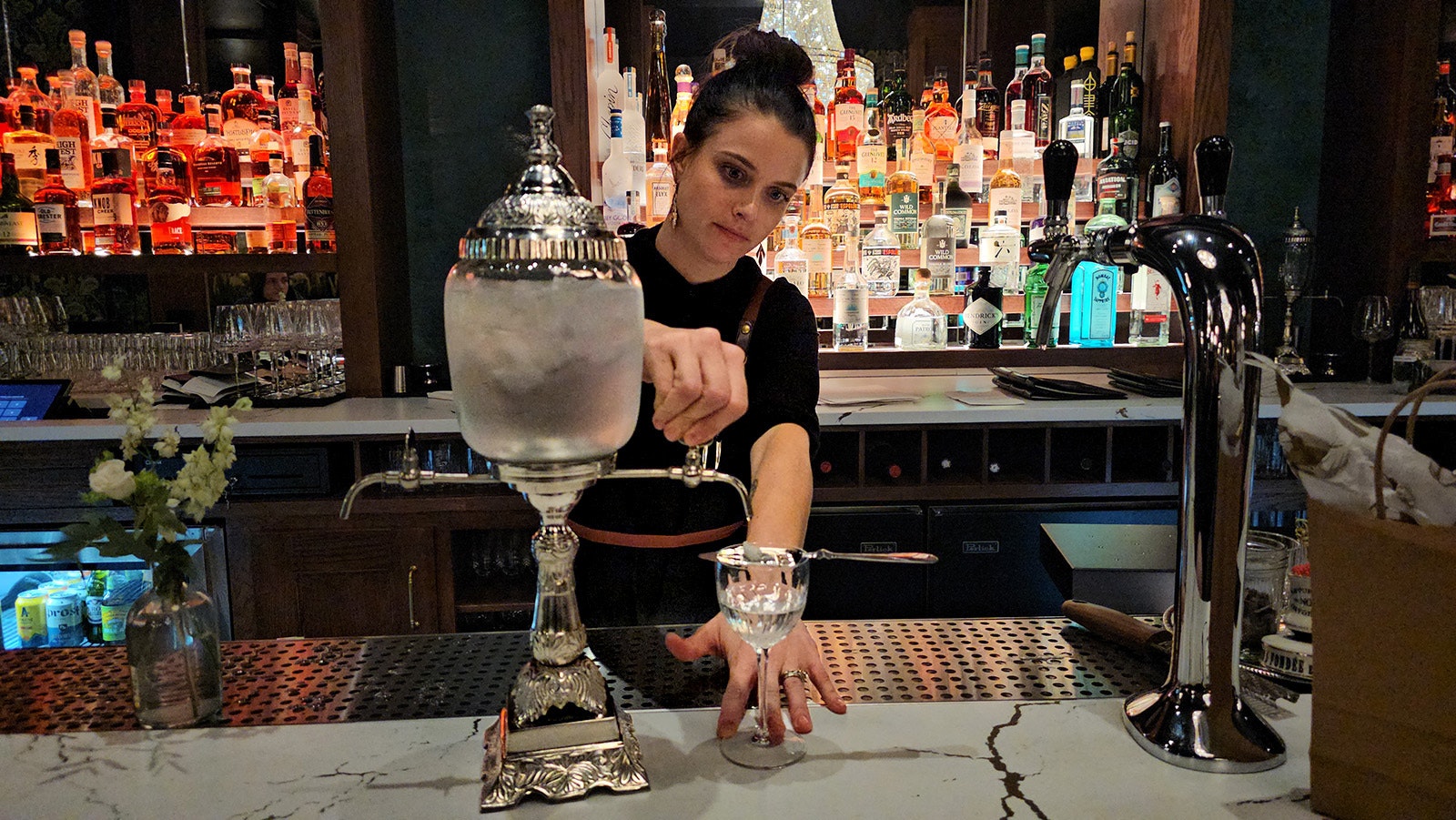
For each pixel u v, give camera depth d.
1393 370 2.64
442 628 2.37
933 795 0.69
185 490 0.82
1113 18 2.95
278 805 0.68
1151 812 0.67
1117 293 2.73
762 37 1.27
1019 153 2.73
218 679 0.85
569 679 0.72
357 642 1.04
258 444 2.27
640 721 0.82
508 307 0.55
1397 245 2.68
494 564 2.51
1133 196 2.72
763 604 0.72
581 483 0.63
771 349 1.34
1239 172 2.93
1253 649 0.96
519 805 0.68
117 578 2.38
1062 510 2.39
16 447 2.25
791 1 2.75
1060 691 0.89
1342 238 2.87
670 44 2.95
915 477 2.50
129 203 2.54
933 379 3.00
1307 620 0.91
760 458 1.19
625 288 0.58
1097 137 2.88
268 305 2.47
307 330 2.52
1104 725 0.80
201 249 2.61
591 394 0.58
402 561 2.33
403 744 0.79
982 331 2.66
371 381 2.60
